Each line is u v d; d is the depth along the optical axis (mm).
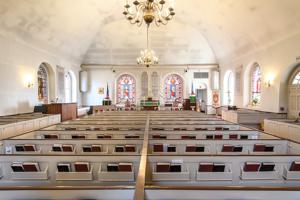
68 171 3246
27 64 9016
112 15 11805
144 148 3422
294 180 3211
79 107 14859
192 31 13680
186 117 8016
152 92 15812
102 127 5988
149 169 3273
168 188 2018
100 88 15766
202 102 16312
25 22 7980
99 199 2066
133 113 10047
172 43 14500
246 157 3293
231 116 10203
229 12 9391
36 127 7461
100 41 14242
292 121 7184
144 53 11414
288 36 7867
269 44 9125
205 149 4223
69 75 14430
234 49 12016
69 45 12117
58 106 9703
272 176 3234
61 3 8453
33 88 9477
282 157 3297
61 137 5168
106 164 3307
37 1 7566
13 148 4207
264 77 9617
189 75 15719
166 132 5102
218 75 15320
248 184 3246
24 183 3271
